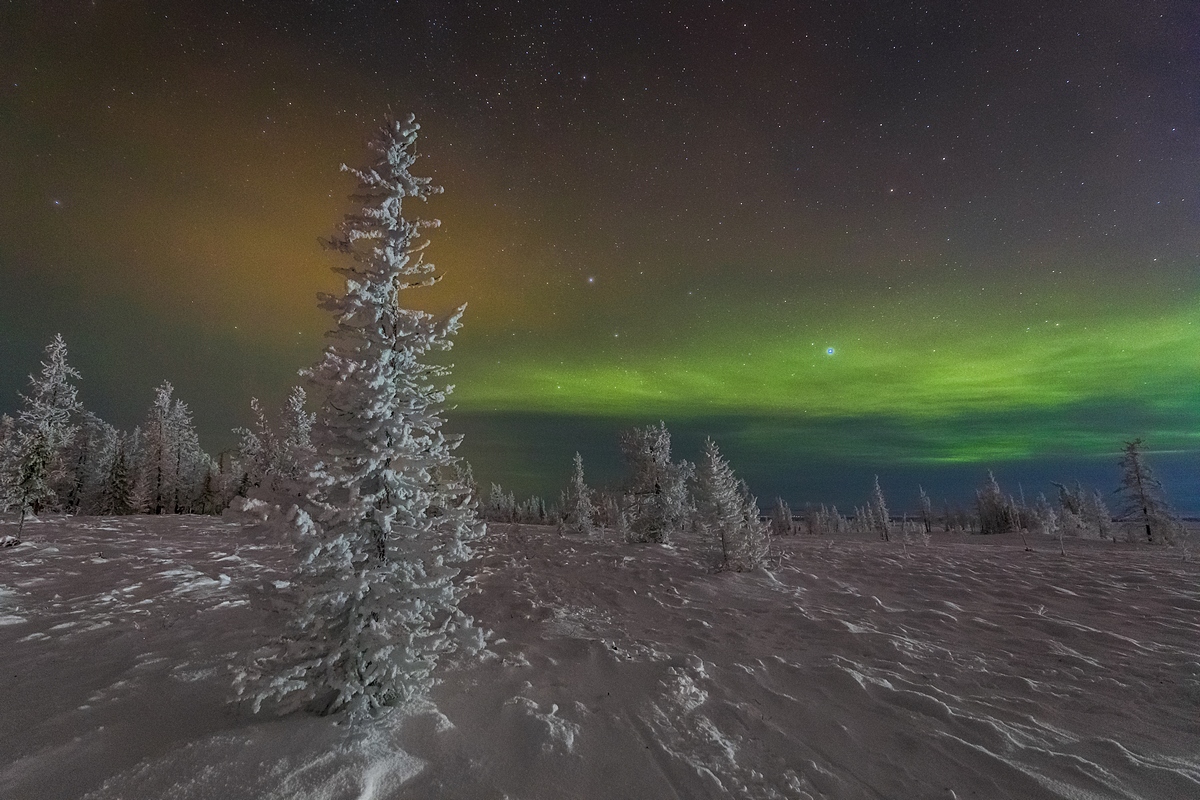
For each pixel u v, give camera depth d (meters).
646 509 25.05
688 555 19.53
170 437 44.69
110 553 13.68
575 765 4.14
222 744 3.69
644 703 5.53
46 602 8.51
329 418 4.59
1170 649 8.58
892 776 4.51
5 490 19.20
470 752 4.09
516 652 6.99
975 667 7.60
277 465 25.06
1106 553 26.38
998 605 12.14
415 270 5.01
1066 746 5.15
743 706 5.77
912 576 16.11
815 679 6.84
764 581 14.29
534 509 76.50
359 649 4.15
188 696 4.81
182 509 44.81
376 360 4.48
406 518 4.60
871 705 6.05
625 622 9.63
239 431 31.98
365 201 4.96
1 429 30.81
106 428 44.47
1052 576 16.16
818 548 26.12
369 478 4.54
